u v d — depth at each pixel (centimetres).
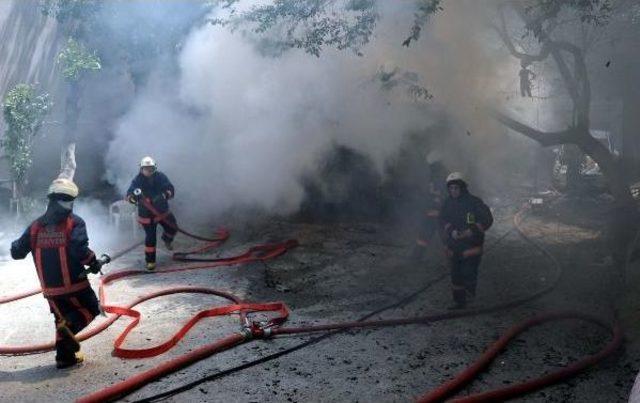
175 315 635
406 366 507
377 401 446
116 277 768
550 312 608
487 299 682
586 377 478
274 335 568
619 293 684
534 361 512
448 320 616
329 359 520
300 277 781
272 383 473
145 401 440
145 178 816
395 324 601
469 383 468
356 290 724
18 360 518
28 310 645
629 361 507
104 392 434
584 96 861
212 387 466
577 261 844
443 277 775
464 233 632
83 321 502
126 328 575
